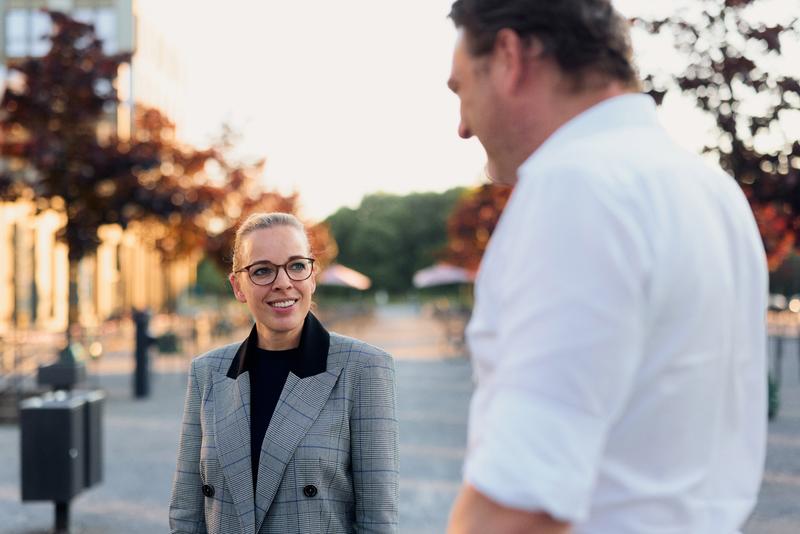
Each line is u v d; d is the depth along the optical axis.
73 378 6.84
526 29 1.32
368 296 101.06
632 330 1.13
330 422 2.61
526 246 1.18
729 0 9.03
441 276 40.00
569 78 1.34
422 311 64.25
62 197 15.48
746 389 1.36
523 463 1.10
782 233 9.92
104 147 15.62
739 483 1.36
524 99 1.36
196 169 17.34
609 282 1.13
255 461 2.62
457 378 18.66
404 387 16.98
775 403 12.27
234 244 2.79
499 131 1.39
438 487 8.30
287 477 2.57
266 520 2.57
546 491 1.09
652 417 1.20
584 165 1.20
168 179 16.52
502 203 25.72
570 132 1.32
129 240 50.50
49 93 15.34
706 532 1.27
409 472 9.02
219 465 2.62
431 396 15.55
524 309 1.15
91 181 15.39
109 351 26.94
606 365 1.11
